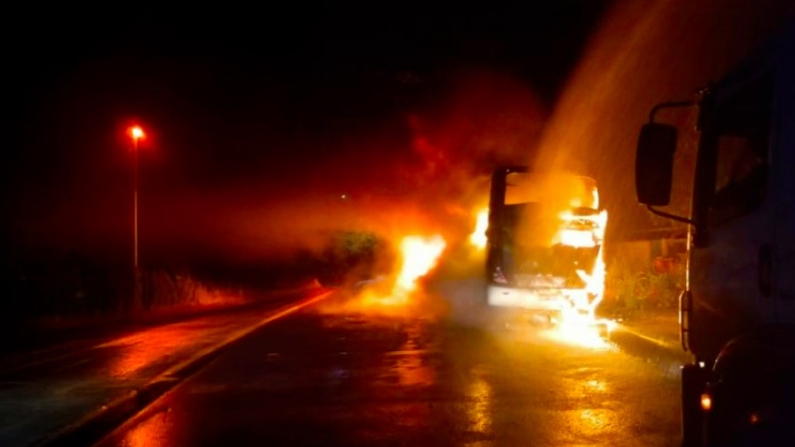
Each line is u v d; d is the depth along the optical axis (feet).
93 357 65.16
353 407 43.70
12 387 50.96
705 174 23.54
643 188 23.00
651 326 72.49
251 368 58.70
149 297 124.16
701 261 23.63
